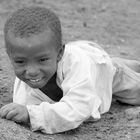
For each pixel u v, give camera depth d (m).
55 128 3.74
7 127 3.62
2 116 3.74
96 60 4.14
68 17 9.02
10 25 3.51
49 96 4.05
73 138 3.79
